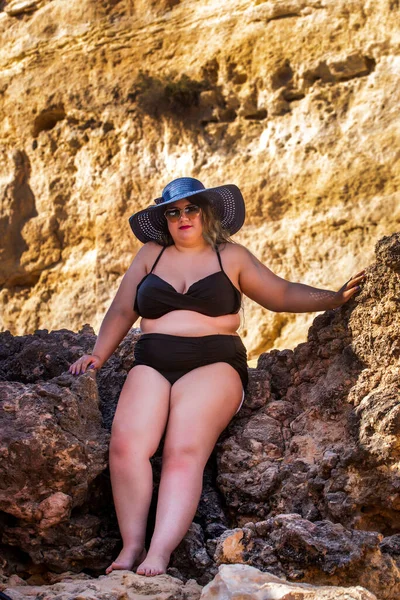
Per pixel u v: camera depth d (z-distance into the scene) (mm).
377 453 3156
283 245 13000
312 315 12445
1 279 15828
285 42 13602
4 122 16266
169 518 3193
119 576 2990
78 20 15742
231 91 14039
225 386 3504
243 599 2703
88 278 14961
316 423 3586
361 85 12977
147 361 3574
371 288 3545
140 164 14750
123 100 15070
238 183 13531
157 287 3658
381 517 3193
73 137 15508
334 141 12883
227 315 3674
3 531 3324
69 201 15461
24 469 3234
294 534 2955
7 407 3340
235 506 3504
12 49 16281
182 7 14898
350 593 2682
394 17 12844
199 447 3361
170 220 3785
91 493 3459
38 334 4410
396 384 3338
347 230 12570
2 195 15945
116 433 3375
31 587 3066
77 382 3537
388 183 12438
